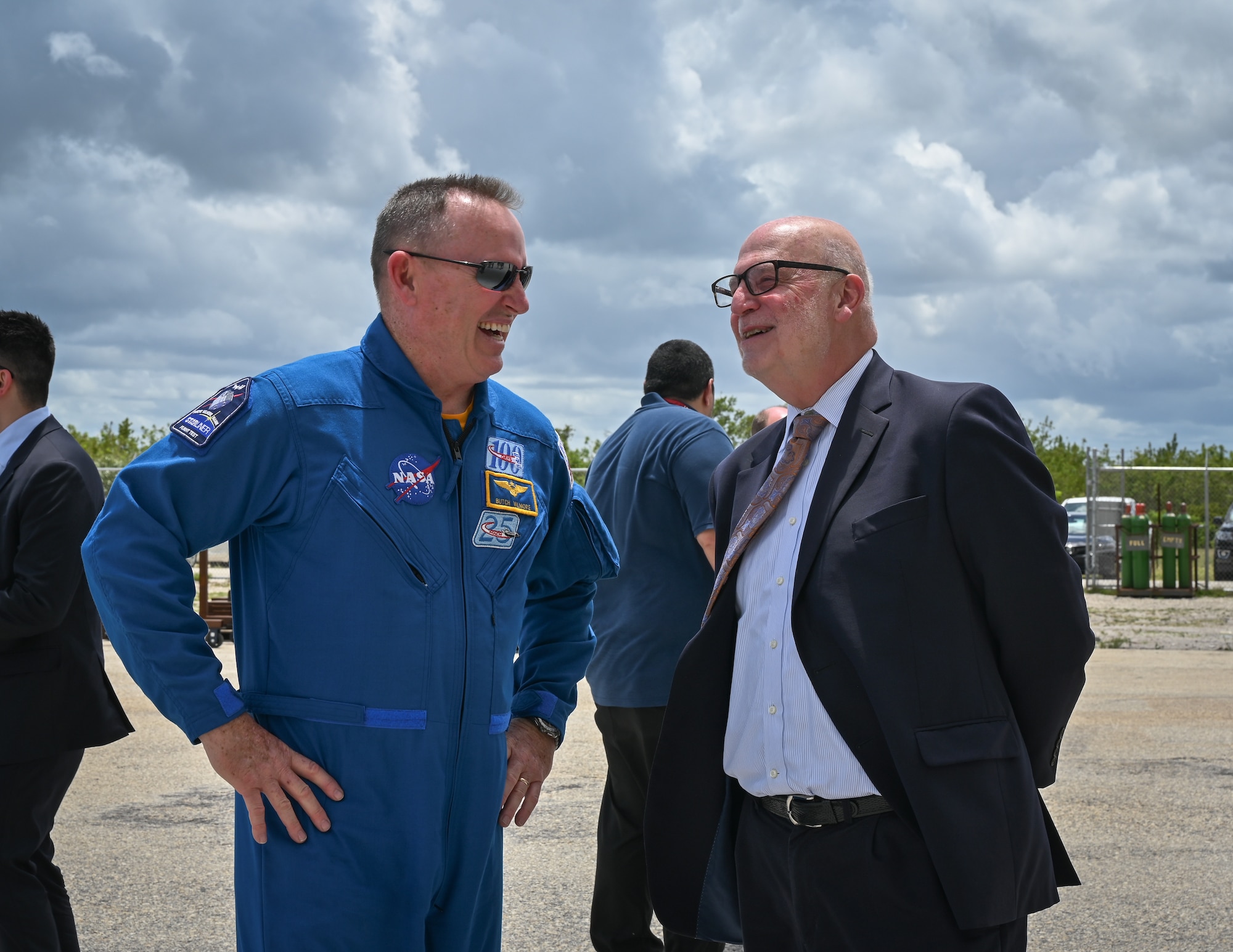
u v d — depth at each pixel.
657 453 3.75
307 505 2.26
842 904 2.33
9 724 3.14
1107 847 5.08
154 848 5.02
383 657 2.24
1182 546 18.86
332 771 2.22
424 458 2.35
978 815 2.21
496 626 2.40
